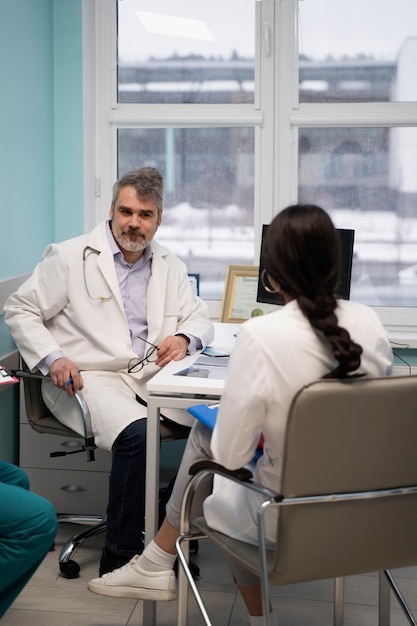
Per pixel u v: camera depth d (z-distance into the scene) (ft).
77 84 12.30
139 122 12.86
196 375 8.32
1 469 8.27
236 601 8.82
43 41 11.88
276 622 7.11
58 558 9.78
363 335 6.00
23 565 7.23
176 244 13.12
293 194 12.83
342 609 7.66
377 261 12.91
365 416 5.56
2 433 10.75
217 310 13.02
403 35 12.53
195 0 12.69
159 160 13.00
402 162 12.73
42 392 10.13
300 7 12.57
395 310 12.85
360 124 12.61
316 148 12.78
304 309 5.75
